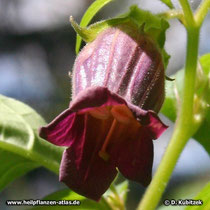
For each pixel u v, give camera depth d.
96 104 0.14
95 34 0.16
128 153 0.15
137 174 0.15
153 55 0.16
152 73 0.16
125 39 0.16
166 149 0.17
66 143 0.15
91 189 0.15
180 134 0.17
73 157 0.15
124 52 0.16
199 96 0.17
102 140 0.15
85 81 0.16
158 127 0.14
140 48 0.16
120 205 0.18
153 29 0.16
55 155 0.18
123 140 0.15
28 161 0.18
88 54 0.16
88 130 0.15
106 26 0.16
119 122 0.15
